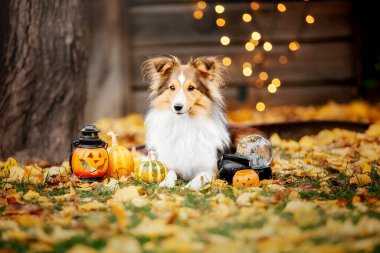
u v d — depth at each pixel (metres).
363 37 11.24
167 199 4.68
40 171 5.86
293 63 11.33
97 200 4.77
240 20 11.22
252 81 11.28
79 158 5.40
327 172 5.93
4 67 6.67
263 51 11.28
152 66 5.86
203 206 4.43
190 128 5.66
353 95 11.35
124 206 4.46
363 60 11.27
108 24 10.67
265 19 11.25
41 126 6.80
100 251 3.38
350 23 11.28
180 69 5.66
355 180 5.27
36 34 6.71
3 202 4.61
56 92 6.84
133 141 8.15
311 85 11.38
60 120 6.88
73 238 3.61
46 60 6.78
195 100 5.60
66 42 6.87
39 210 4.33
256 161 5.53
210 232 3.74
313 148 7.26
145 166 5.46
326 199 4.69
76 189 5.11
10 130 6.67
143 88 11.20
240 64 11.26
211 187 5.19
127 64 10.99
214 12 11.18
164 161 5.74
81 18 7.04
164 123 5.71
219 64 5.83
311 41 11.32
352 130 8.19
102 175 5.52
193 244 3.43
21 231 3.78
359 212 4.17
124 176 5.52
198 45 11.23
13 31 6.65
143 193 4.96
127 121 10.16
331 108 10.56
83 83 7.14
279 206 4.41
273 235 3.63
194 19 11.18
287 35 11.27
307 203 4.35
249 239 3.58
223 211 4.20
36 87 6.76
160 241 3.60
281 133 8.02
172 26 11.20
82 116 7.17
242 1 11.22
